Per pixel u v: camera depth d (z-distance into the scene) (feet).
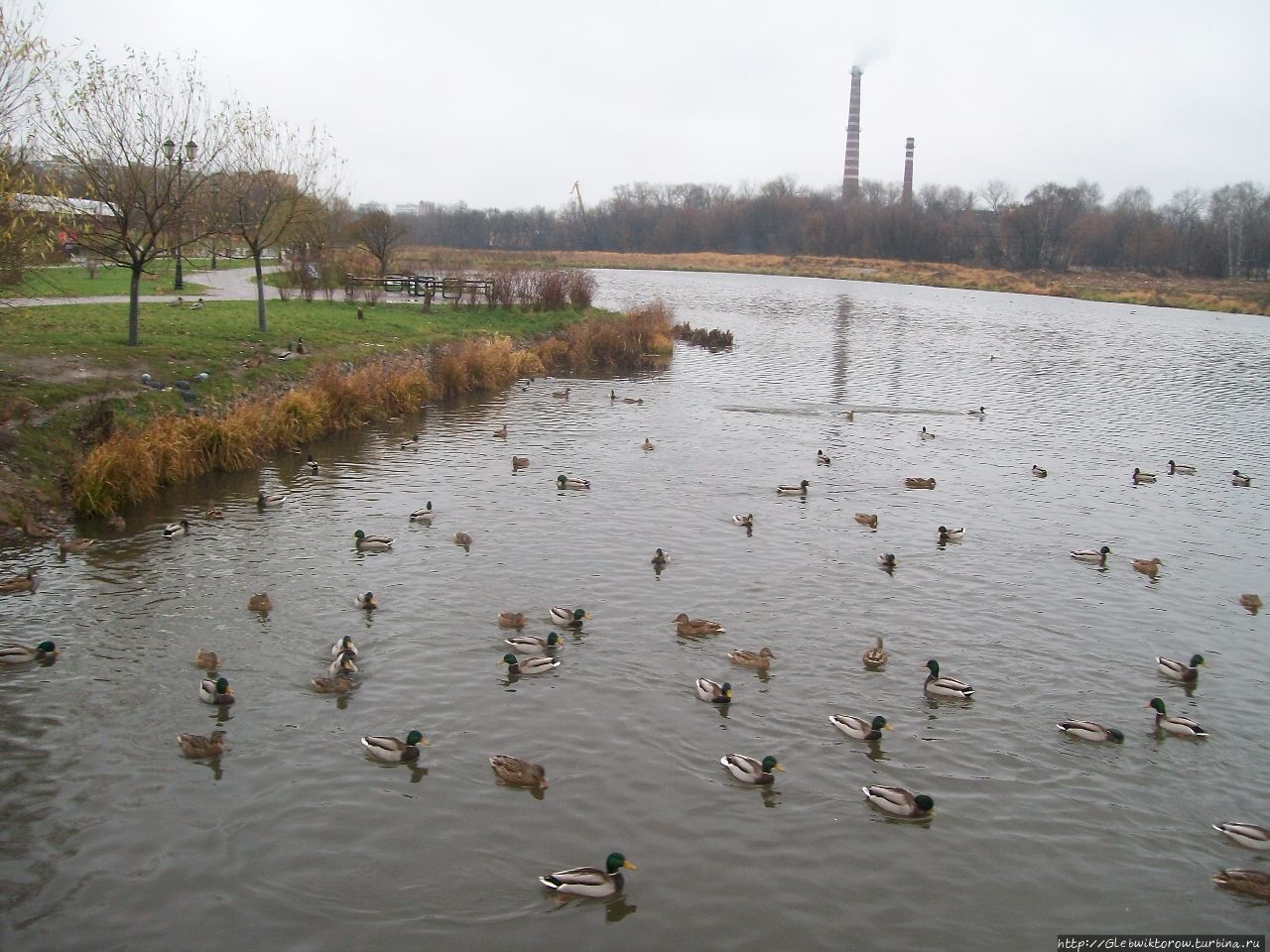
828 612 96.58
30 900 55.16
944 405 214.07
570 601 96.22
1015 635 93.50
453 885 58.13
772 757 70.28
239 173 193.36
